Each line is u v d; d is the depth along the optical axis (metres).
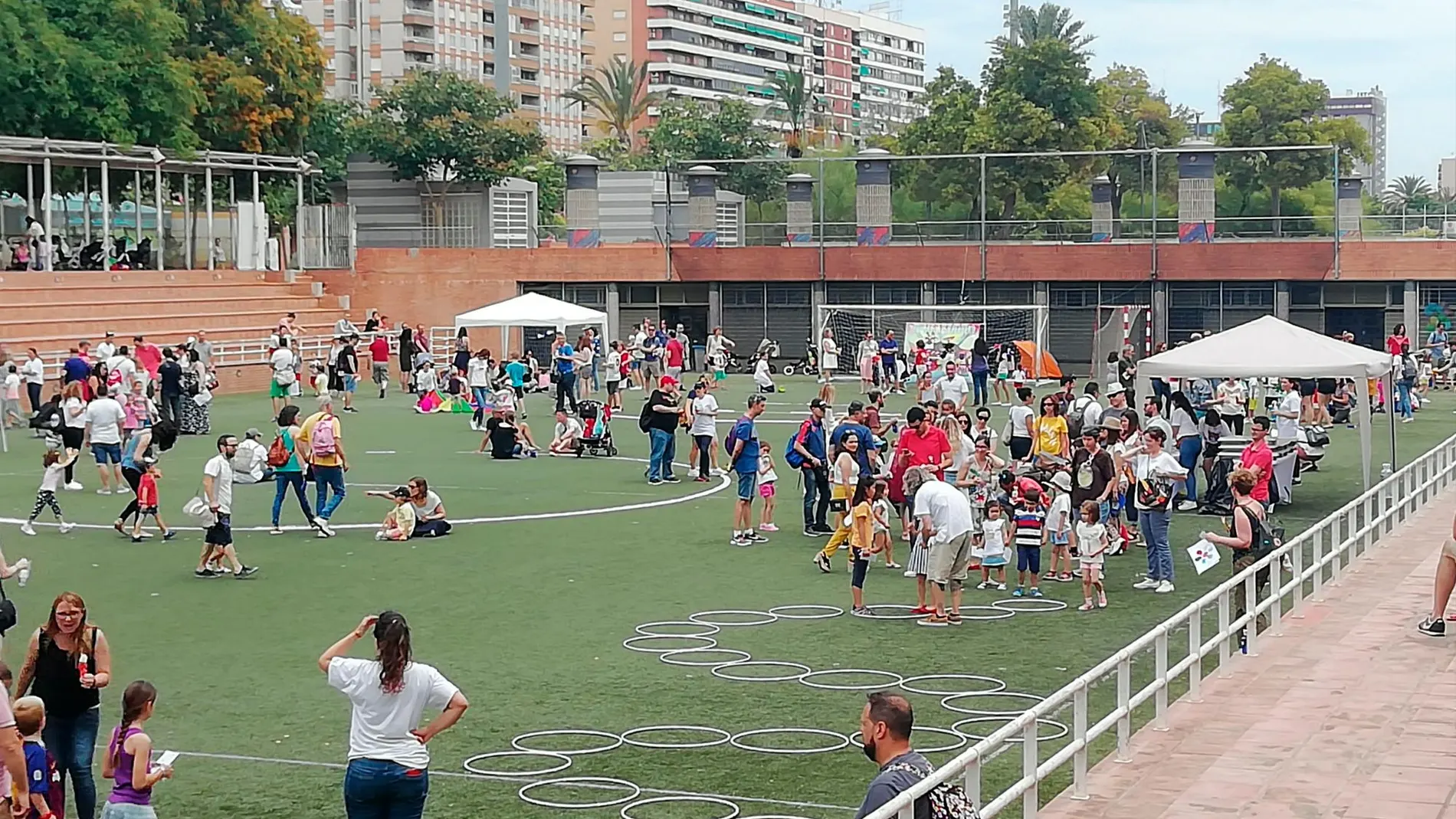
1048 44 82.12
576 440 34.03
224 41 63.94
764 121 168.00
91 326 47.91
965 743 12.88
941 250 58.56
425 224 72.56
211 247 57.09
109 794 11.37
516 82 156.12
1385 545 21.81
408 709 9.38
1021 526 19.30
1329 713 13.01
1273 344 26.16
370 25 141.75
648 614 18.17
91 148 51.75
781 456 34.16
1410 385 42.56
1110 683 14.95
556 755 12.59
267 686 14.84
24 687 10.80
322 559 21.72
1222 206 63.19
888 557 21.45
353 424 40.59
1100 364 52.28
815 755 12.59
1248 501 16.73
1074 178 73.69
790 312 60.88
